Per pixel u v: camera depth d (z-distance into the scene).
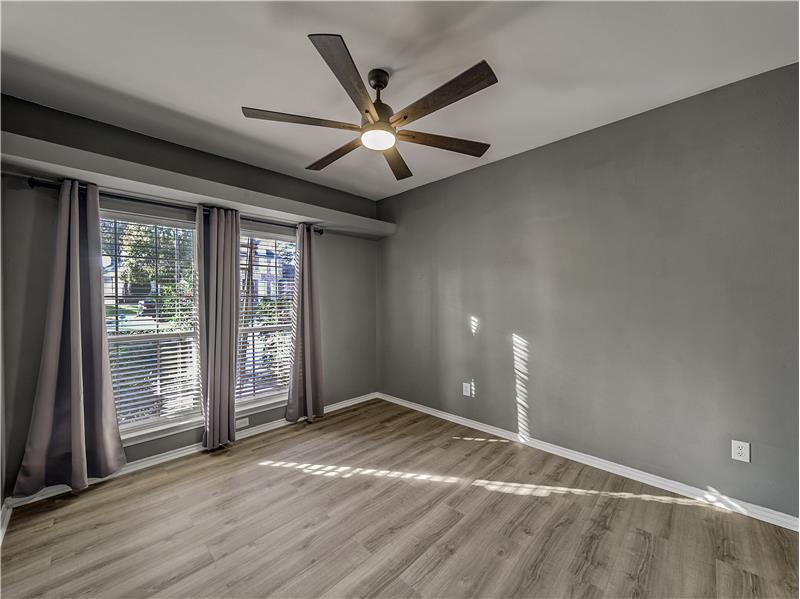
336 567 1.66
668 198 2.28
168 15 1.50
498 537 1.85
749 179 2.00
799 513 1.88
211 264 2.85
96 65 1.83
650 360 2.36
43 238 2.24
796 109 1.87
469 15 1.54
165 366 2.78
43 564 1.66
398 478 2.45
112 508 2.10
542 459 2.73
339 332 4.01
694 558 1.69
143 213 2.64
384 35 1.65
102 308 2.36
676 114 2.24
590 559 1.70
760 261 1.98
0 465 1.96
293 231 3.64
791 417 1.90
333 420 3.59
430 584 1.56
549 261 2.85
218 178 2.95
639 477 2.40
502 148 2.92
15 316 2.14
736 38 1.69
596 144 2.58
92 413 2.37
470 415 3.42
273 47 1.72
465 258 3.44
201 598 1.49
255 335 3.36
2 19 1.50
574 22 1.59
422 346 3.86
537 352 2.93
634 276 2.42
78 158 2.06
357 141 1.97
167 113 2.30
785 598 1.48
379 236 4.18
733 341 2.06
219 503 2.16
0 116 2.04
